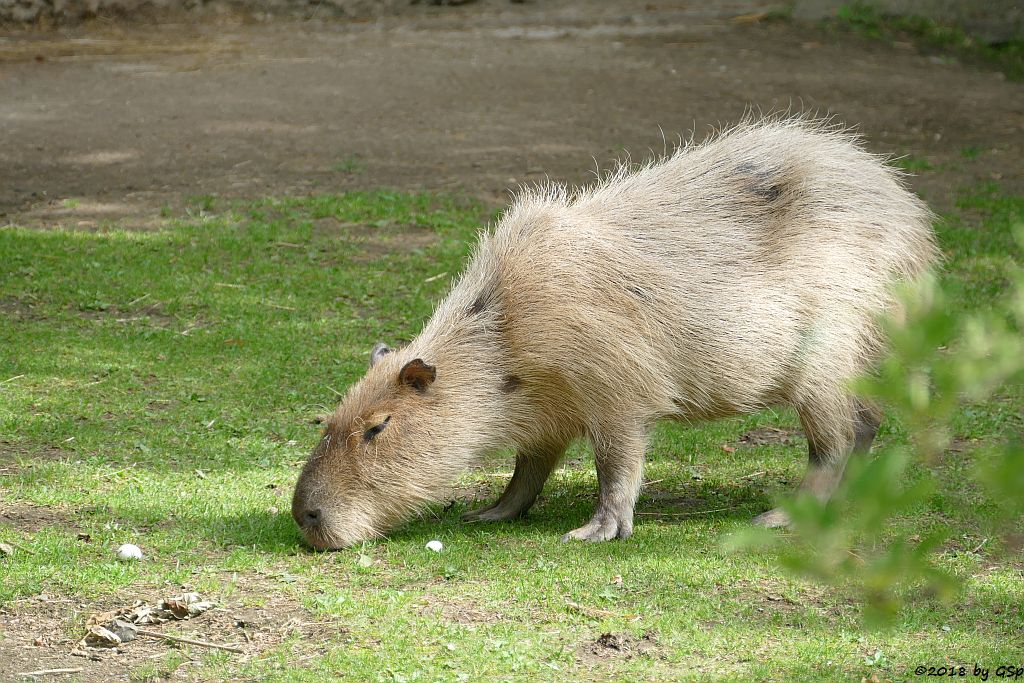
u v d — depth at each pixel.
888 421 12.86
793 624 8.09
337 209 20.53
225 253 18.61
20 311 16.17
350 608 8.28
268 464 11.46
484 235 10.38
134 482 10.84
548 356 9.48
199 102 28.31
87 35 36.75
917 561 2.90
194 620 8.13
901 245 10.18
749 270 9.79
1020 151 24.88
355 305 16.80
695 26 36.94
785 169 10.16
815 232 9.94
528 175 22.34
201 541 9.55
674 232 9.82
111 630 7.89
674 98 28.30
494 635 7.91
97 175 22.67
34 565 8.87
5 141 24.81
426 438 9.33
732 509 10.55
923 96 29.42
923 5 36.75
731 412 10.03
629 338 9.51
